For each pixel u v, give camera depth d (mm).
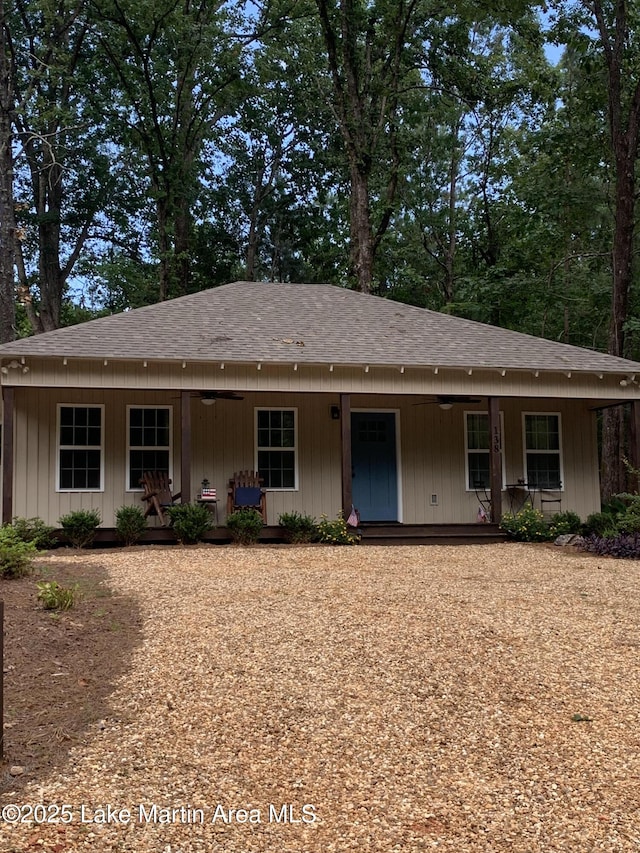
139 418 13273
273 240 34750
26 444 12641
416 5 22688
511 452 14789
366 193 22203
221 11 26734
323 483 14000
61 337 12062
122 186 30094
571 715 4703
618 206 18859
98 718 4422
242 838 3303
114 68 26953
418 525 12930
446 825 3453
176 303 14453
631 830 3455
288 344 12961
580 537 12547
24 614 6301
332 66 22547
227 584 8086
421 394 12992
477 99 24547
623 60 20203
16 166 28578
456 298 30500
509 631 6285
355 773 3916
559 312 29922
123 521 11945
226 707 4641
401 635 6070
